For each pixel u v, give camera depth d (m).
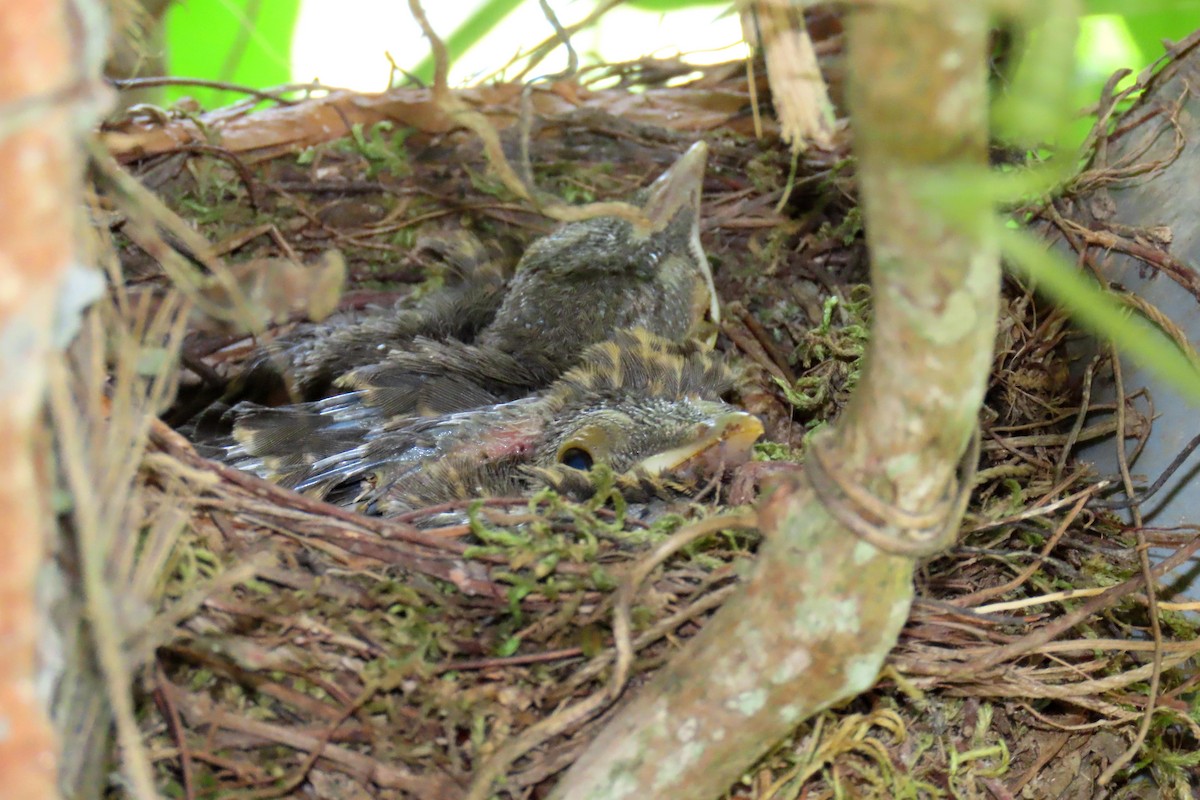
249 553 1.48
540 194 1.26
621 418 2.05
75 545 1.08
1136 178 2.18
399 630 1.50
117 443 1.21
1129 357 2.13
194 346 2.40
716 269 2.68
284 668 1.46
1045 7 0.87
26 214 0.77
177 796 1.41
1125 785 1.91
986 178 0.89
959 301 0.95
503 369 2.26
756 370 2.54
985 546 1.89
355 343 2.30
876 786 1.62
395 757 1.46
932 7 0.82
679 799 1.28
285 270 1.37
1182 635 1.84
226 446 2.08
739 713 1.22
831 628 1.16
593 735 1.41
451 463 2.02
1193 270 2.02
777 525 1.18
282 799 1.46
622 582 1.32
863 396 1.07
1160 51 2.51
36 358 0.79
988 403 2.31
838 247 2.65
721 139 2.78
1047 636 1.57
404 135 2.66
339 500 2.03
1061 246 2.28
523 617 1.54
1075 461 2.22
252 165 2.56
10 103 0.75
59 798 0.97
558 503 1.69
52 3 0.77
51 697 0.99
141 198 1.23
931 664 1.56
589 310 2.35
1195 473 1.98
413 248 2.66
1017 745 1.80
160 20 2.21
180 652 1.43
